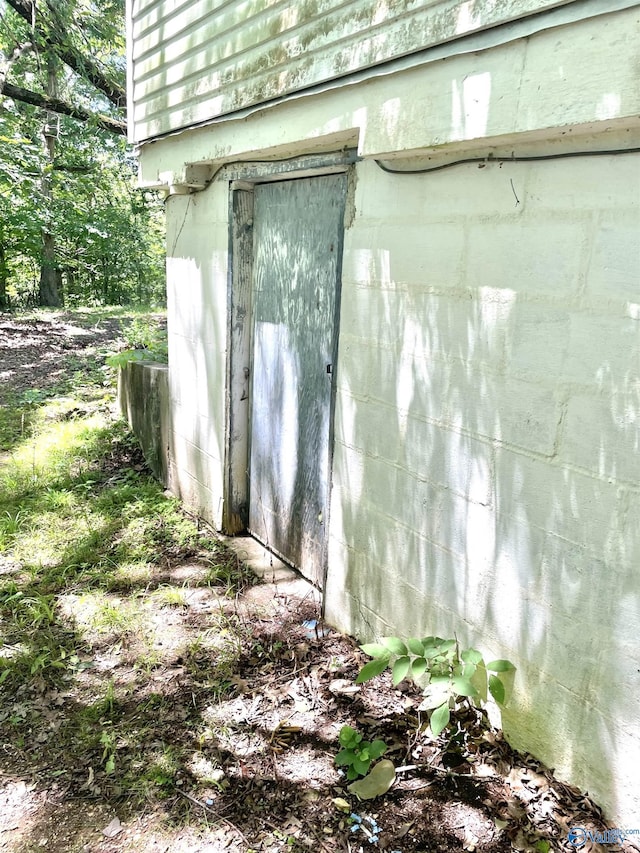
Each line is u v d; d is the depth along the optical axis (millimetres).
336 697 2689
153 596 3486
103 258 20125
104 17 11641
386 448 2721
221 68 3312
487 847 1997
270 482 3904
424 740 2416
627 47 1546
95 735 2520
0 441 5867
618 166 1740
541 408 2033
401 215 2482
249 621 3266
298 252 3359
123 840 2078
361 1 2295
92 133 14227
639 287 1728
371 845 2033
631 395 1779
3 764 2391
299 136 2779
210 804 2205
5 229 14555
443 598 2523
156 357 6227
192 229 4227
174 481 4902
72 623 3238
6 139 11914
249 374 4004
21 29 12031
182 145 3938
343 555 3072
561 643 2074
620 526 1851
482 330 2205
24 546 3965
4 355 9719
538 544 2104
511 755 2275
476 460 2295
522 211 2014
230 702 2693
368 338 2748
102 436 5953
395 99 2234
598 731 2000
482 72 1905
